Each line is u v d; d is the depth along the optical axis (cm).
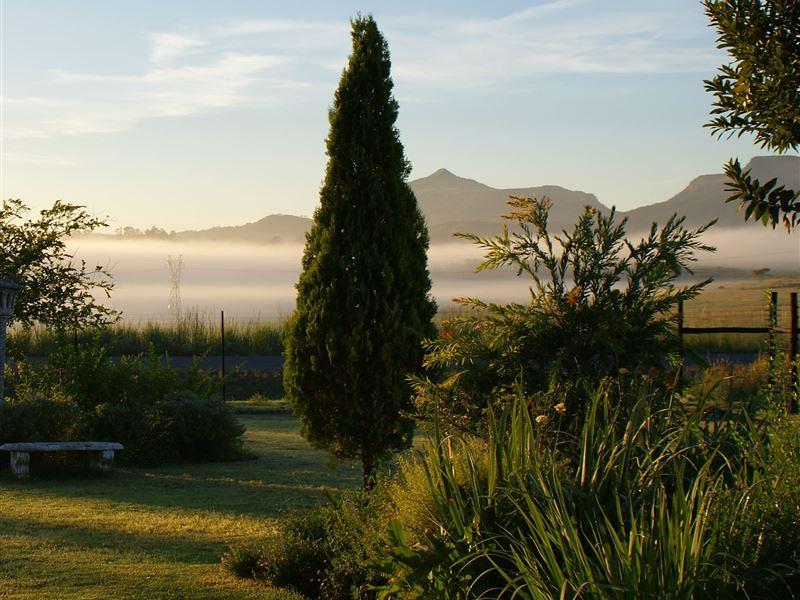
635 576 384
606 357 748
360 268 1112
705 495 436
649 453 507
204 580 745
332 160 1141
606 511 477
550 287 778
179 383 1825
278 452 1697
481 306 785
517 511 490
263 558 762
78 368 1747
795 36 427
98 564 798
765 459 511
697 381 748
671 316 770
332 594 675
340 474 1451
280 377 2745
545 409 659
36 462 1459
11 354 2017
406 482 630
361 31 1164
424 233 1171
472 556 448
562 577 400
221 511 1104
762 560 430
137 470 1488
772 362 671
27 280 1973
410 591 479
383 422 1099
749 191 434
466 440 648
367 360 1096
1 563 791
